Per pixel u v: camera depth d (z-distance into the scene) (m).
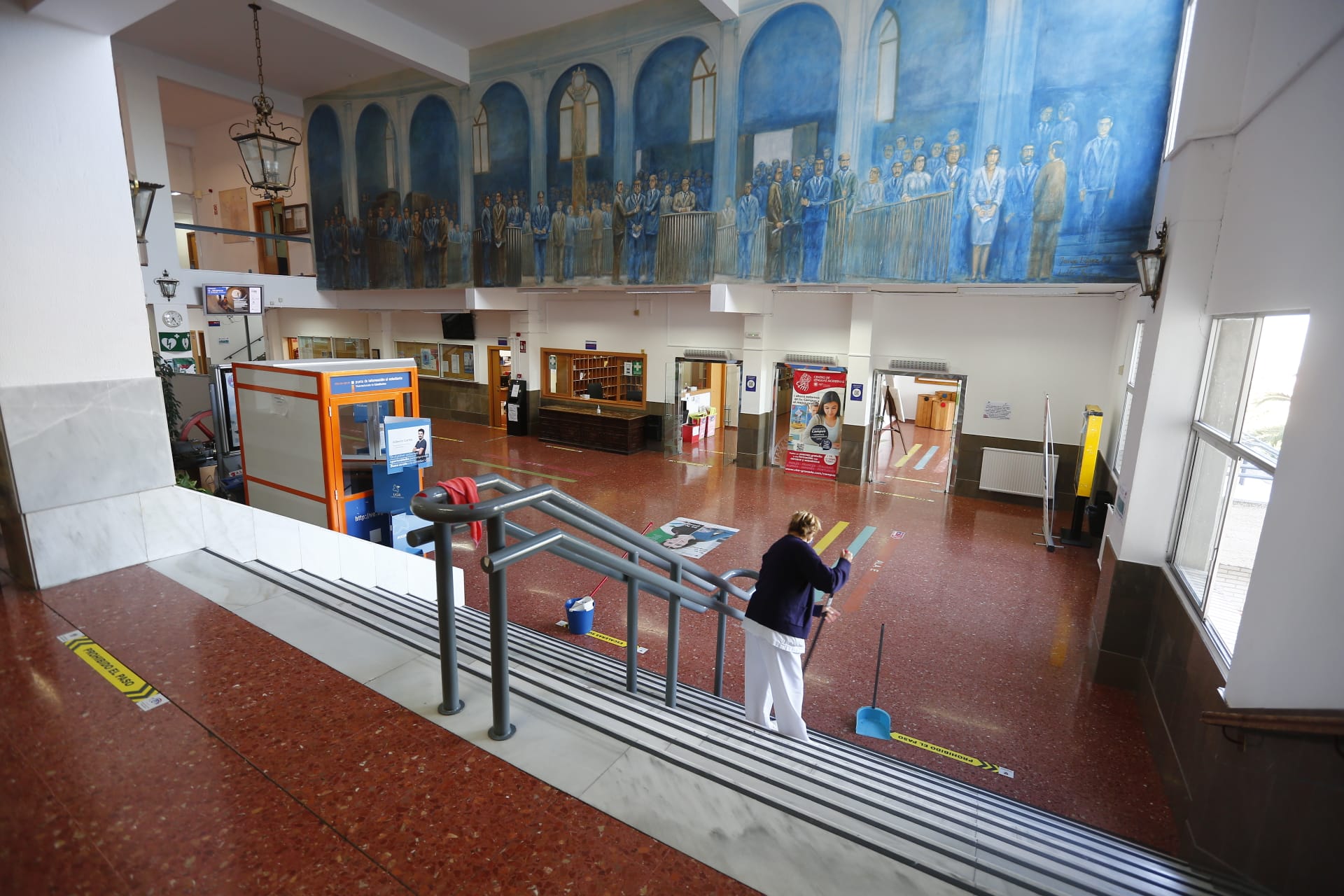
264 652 2.59
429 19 11.73
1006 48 8.11
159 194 12.81
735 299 11.13
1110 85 7.59
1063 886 2.00
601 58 11.54
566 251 12.56
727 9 9.88
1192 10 6.82
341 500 6.36
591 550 2.57
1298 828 2.35
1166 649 4.62
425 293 15.76
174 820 1.70
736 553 8.30
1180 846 3.62
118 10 2.85
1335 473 2.45
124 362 3.29
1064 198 7.98
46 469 3.04
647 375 14.19
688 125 10.81
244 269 18.92
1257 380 3.76
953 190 8.63
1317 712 2.33
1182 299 4.78
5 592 3.06
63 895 1.45
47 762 1.92
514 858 1.62
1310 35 3.23
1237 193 4.34
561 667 3.38
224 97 14.71
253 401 6.79
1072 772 4.32
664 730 2.46
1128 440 5.79
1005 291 9.97
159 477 3.46
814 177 9.69
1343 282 2.62
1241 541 3.75
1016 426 10.59
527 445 14.71
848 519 9.79
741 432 12.91
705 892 1.55
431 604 4.83
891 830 1.93
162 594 3.09
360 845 1.63
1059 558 8.34
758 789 2.04
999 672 5.59
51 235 3.00
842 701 5.12
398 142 14.34
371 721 2.15
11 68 2.83
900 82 8.84
